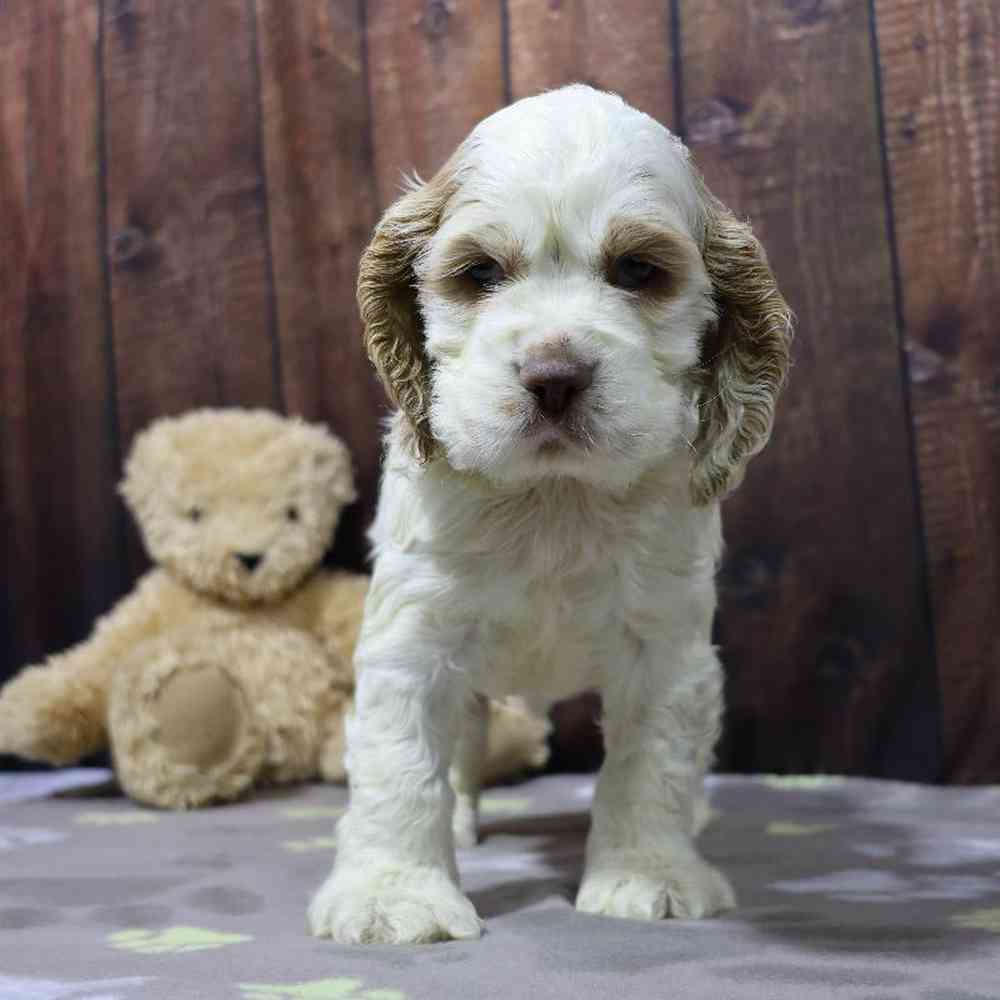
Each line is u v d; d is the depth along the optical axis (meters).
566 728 0.85
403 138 0.83
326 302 0.85
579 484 0.54
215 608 0.82
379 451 0.85
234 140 0.86
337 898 0.51
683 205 0.54
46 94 0.88
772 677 0.80
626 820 0.55
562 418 0.49
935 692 0.78
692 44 0.79
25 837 0.68
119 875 0.60
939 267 0.77
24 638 0.90
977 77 0.76
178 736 0.76
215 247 0.87
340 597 0.83
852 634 0.79
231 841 0.67
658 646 0.56
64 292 0.89
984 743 0.77
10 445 0.90
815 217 0.78
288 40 0.85
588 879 0.54
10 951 0.49
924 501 0.78
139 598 0.84
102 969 0.46
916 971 0.45
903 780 0.79
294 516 0.82
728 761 0.81
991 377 0.77
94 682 0.80
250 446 0.82
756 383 0.56
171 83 0.87
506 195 0.51
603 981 0.44
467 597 0.54
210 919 0.53
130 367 0.88
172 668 0.77
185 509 0.81
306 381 0.86
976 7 0.76
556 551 0.54
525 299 0.51
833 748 0.80
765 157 0.79
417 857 0.52
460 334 0.52
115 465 0.88
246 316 0.86
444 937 0.49
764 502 0.80
